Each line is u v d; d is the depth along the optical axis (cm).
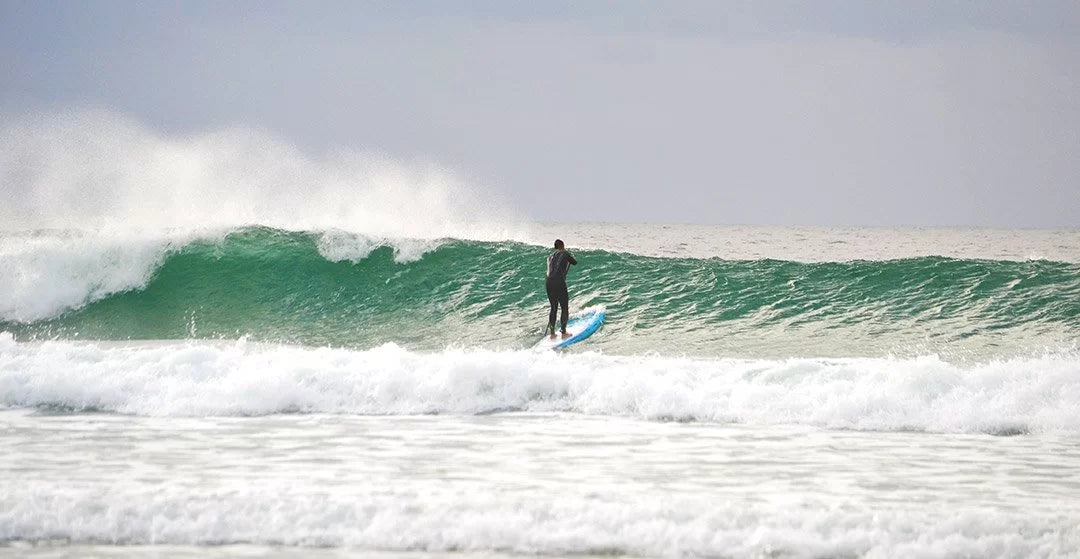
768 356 5909
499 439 3688
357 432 3819
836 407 4131
